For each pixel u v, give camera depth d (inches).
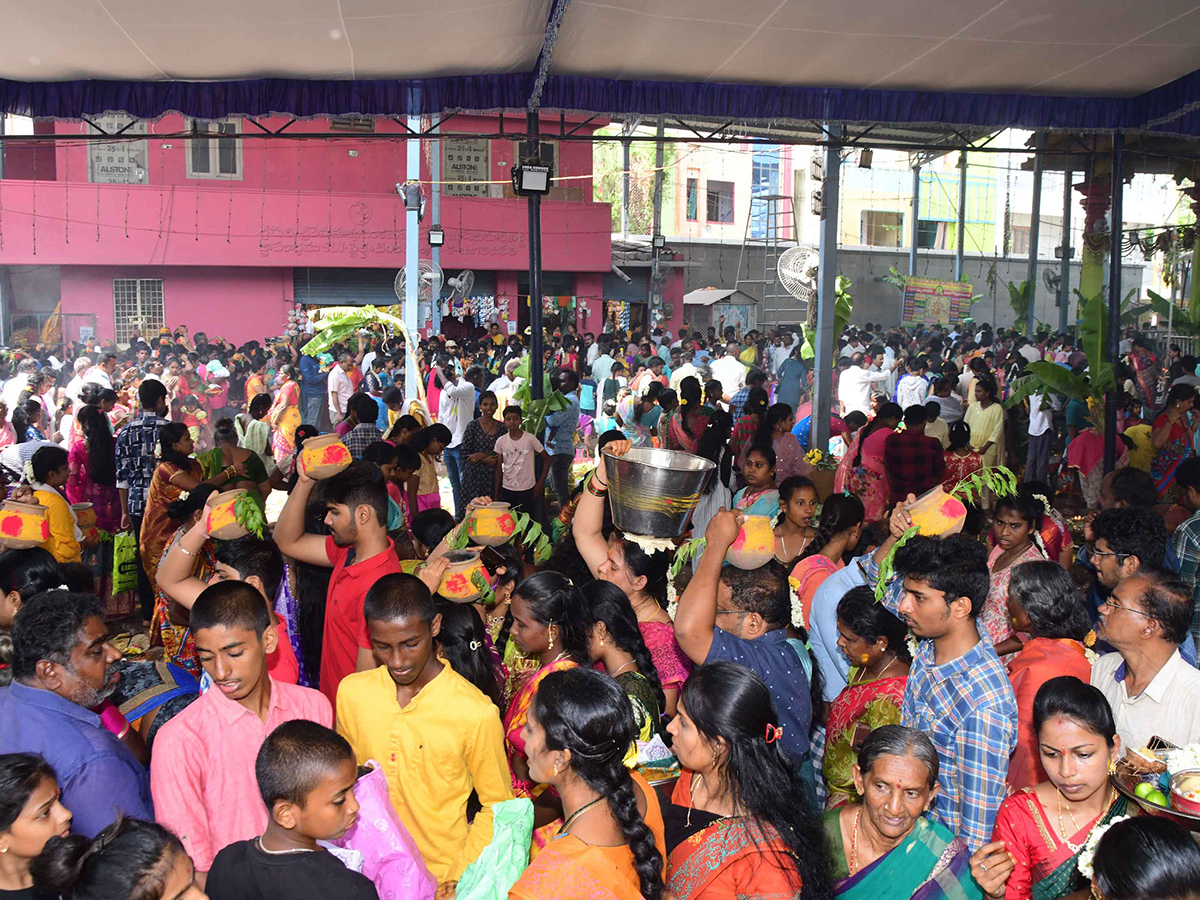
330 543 160.9
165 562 141.5
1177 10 262.2
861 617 124.2
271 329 856.9
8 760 89.4
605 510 161.9
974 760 108.1
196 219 816.3
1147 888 76.7
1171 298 800.9
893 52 297.1
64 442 472.4
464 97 319.6
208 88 313.7
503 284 912.9
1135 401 473.1
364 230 852.6
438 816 113.4
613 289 1027.9
